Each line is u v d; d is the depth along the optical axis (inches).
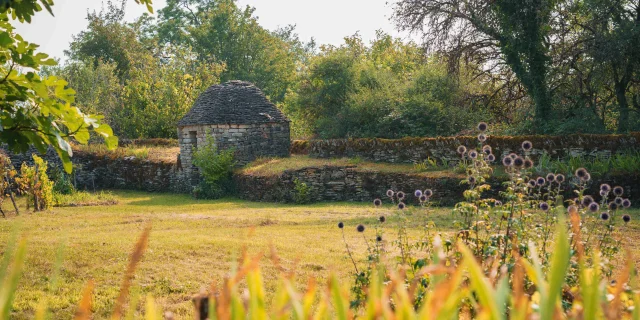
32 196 674.2
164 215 618.2
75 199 817.5
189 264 340.5
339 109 1146.0
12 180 882.8
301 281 296.5
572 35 872.3
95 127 162.9
